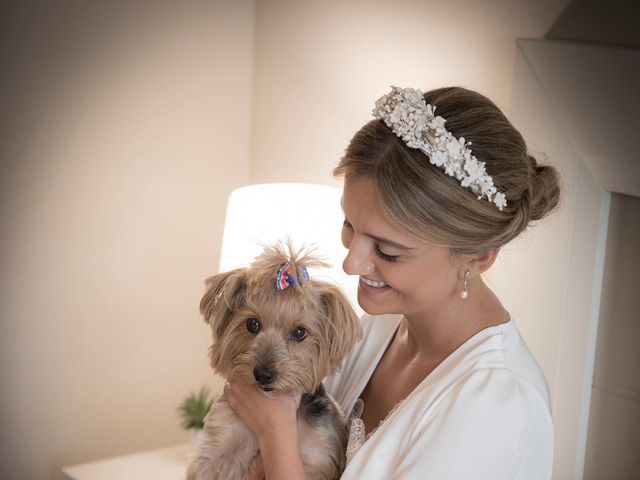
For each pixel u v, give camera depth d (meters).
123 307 3.56
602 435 2.17
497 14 2.35
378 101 1.69
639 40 1.96
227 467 2.05
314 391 2.04
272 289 2.02
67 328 3.50
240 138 3.57
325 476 1.99
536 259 2.25
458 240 1.60
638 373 2.07
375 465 1.67
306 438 1.99
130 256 3.52
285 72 3.29
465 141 1.61
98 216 3.45
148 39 3.38
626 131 1.97
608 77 2.00
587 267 2.14
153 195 3.50
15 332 3.44
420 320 1.82
